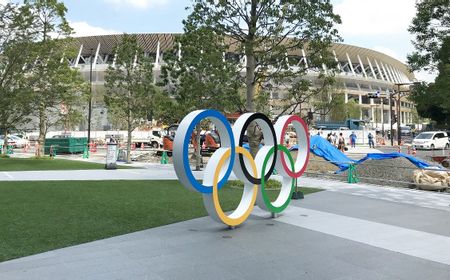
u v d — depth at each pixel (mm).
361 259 6082
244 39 13797
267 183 13297
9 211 9055
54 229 7551
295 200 11383
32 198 10797
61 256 6023
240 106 14938
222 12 13320
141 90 24047
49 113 29594
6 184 13516
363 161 19656
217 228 7914
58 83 23203
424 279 5273
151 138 45156
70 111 26141
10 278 5102
